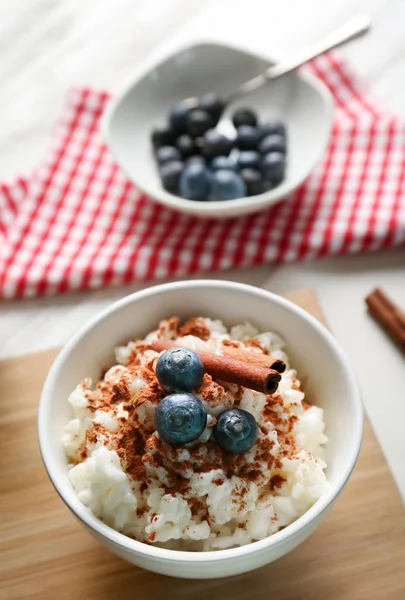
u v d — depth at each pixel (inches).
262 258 19.3
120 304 14.9
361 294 19.0
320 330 14.6
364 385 17.5
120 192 20.5
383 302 18.3
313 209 20.0
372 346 18.1
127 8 24.2
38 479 15.6
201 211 18.9
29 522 15.1
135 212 20.1
